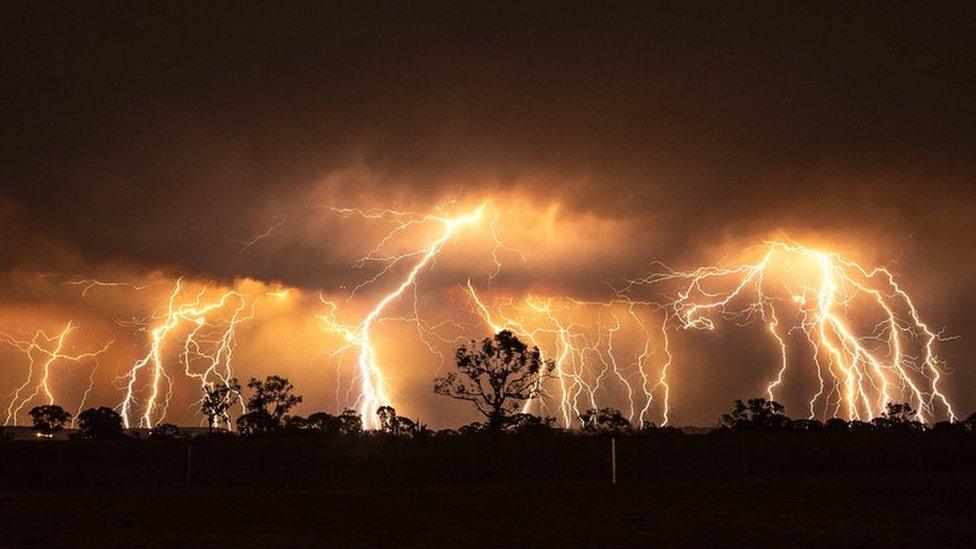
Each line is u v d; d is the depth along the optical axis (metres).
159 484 35.06
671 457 42.06
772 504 25.41
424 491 30.91
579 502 26.33
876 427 59.91
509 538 18.61
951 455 42.22
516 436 48.78
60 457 34.75
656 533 19.27
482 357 51.81
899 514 22.83
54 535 19.47
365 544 17.84
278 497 28.83
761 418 60.19
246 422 56.31
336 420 56.62
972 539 18.27
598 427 57.53
